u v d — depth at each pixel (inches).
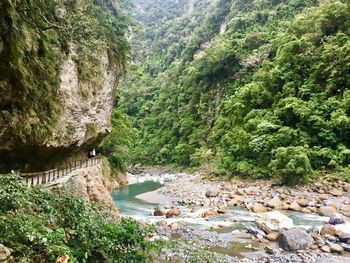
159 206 1111.0
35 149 576.1
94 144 1065.5
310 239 669.3
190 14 4990.2
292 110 1502.2
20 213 327.3
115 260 370.3
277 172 1348.4
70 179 764.6
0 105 430.9
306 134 1425.9
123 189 1509.6
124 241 397.1
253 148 1503.4
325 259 596.7
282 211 980.6
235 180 1529.3
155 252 506.0
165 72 3796.8
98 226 383.6
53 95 597.9
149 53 4712.1
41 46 537.0
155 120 3006.9
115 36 1111.0
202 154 2060.8
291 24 1971.0
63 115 659.4
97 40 880.3
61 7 665.0
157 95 3410.4
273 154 1428.4
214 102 2393.0
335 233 715.4
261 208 1000.2
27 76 467.5
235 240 713.0
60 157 784.9
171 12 5994.1
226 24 3324.3
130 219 466.9
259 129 1530.5
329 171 1291.8
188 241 686.5
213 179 1656.0
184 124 2534.5
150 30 5206.7
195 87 2657.5
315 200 1061.8
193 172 2071.9
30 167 634.8
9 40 400.5
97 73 915.4
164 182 1790.1
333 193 1107.9
